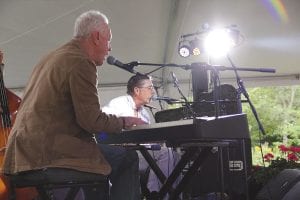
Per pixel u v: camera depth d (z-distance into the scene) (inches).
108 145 81.1
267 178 115.8
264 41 201.9
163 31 193.2
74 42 72.7
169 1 162.4
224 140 77.3
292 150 123.3
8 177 69.6
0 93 93.7
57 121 66.5
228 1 164.6
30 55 205.6
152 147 103.5
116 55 220.4
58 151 65.3
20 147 66.5
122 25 185.9
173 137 69.7
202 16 178.5
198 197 118.3
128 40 202.2
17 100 99.2
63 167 64.4
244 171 112.5
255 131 232.2
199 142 77.5
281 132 285.7
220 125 70.3
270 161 127.4
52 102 66.5
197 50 171.9
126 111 132.1
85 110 65.1
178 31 183.8
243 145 114.0
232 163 115.5
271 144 183.2
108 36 75.9
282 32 193.2
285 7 167.6
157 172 101.2
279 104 410.9
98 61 76.7
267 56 218.1
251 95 396.8
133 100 135.9
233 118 73.4
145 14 175.3
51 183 64.9
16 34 180.4
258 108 353.7
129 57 224.5
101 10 169.9
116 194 78.5
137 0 161.8
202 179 117.6
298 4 164.1
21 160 65.5
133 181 79.0
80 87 65.5
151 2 164.1
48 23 173.8
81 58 67.6
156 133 72.1
